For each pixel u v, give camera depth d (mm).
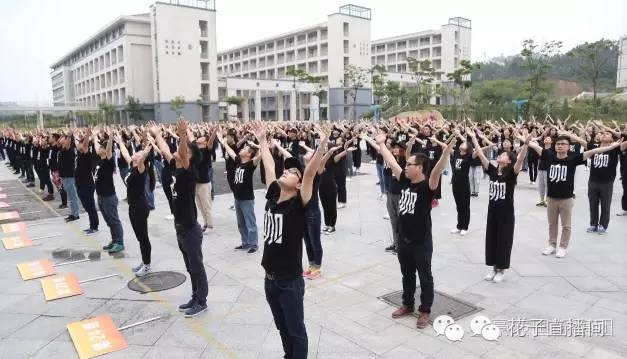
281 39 69438
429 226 4805
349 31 62062
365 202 11688
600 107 33781
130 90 52688
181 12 50406
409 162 4730
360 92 62875
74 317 5312
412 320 5031
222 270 6738
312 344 4547
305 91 59906
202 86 53500
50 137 12891
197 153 5227
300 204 3707
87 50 66188
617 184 14078
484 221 9469
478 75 80688
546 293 5664
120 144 7672
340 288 5969
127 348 4594
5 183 16344
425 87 56219
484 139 8688
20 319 5281
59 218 10422
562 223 7012
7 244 8250
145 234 6516
